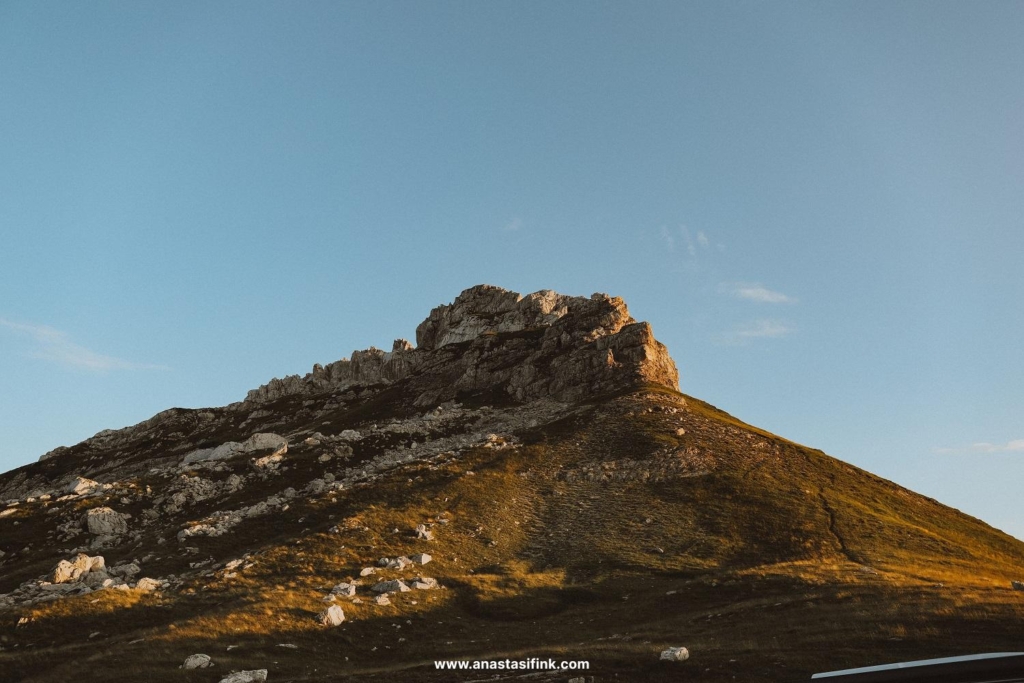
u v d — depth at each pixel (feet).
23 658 167.22
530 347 576.20
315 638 182.19
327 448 390.01
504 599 215.10
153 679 152.56
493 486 307.58
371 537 255.91
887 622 157.17
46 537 282.36
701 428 372.79
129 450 618.44
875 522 270.26
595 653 156.56
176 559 245.24
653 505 284.61
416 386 590.96
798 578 207.31
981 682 70.33
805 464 339.57
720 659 144.87
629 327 508.12
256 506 296.51
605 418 392.27
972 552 255.09
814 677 76.38
